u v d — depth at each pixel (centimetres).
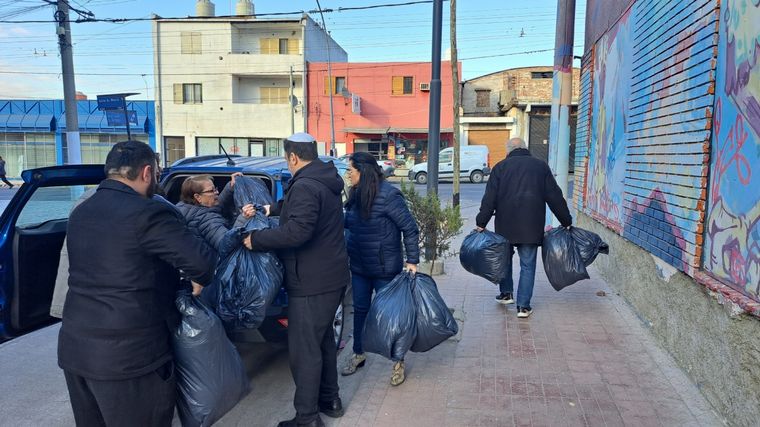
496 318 533
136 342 230
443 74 3444
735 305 306
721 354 329
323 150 3538
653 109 470
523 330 498
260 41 3600
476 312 554
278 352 486
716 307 337
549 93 3338
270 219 341
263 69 3512
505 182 520
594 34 768
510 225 519
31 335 531
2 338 406
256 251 316
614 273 617
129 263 228
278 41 3591
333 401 351
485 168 2795
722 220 332
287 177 452
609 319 523
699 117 366
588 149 794
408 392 383
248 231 318
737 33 316
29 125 3509
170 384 247
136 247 228
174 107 3569
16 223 410
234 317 312
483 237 535
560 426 330
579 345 458
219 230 374
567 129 767
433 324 379
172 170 460
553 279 521
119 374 226
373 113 3509
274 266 318
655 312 462
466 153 2819
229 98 3541
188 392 259
